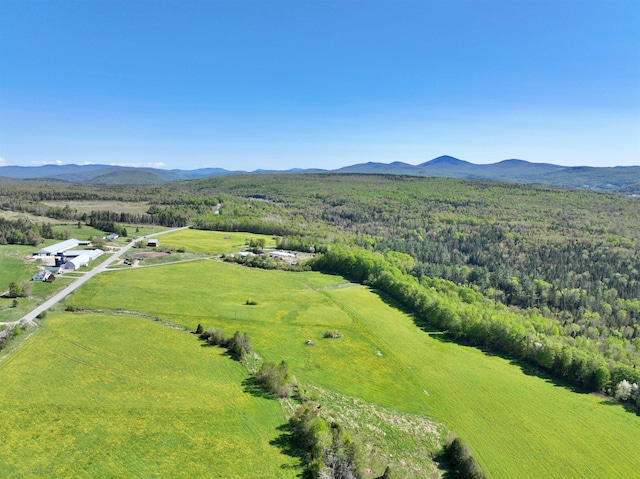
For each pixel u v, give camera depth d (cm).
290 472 4684
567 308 13675
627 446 6091
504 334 9425
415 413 6600
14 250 14050
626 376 7644
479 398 7250
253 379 6619
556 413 6894
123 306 9675
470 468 5166
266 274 13862
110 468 4478
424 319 11050
